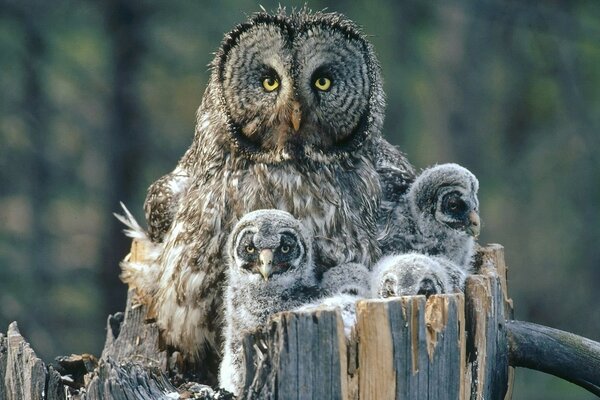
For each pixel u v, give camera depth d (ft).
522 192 97.30
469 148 97.60
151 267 43.60
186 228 41.73
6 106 92.22
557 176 96.89
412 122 100.37
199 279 41.24
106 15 97.55
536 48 98.37
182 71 97.91
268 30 41.24
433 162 98.94
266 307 38.65
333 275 39.29
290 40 40.93
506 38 98.84
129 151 96.17
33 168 92.27
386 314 31.48
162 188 44.75
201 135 42.88
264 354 31.17
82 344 90.74
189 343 42.06
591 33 90.07
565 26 89.97
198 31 97.40
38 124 92.53
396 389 31.60
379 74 43.04
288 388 30.86
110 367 33.96
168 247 42.37
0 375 36.32
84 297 94.17
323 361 30.99
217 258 41.01
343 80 41.50
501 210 97.45
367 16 98.94
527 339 38.22
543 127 103.96
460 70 97.96
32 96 92.68
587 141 91.86
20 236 90.74
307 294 38.83
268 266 38.22
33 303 87.40
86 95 99.66
